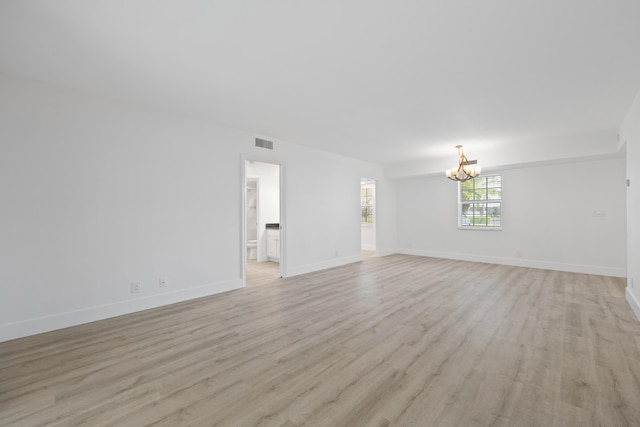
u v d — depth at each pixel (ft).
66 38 7.13
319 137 16.38
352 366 7.34
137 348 8.35
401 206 26.76
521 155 17.87
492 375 6.87
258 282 16.06
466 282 15.80
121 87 9.95
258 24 6.66
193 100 11.12
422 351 8.08
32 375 6.98
